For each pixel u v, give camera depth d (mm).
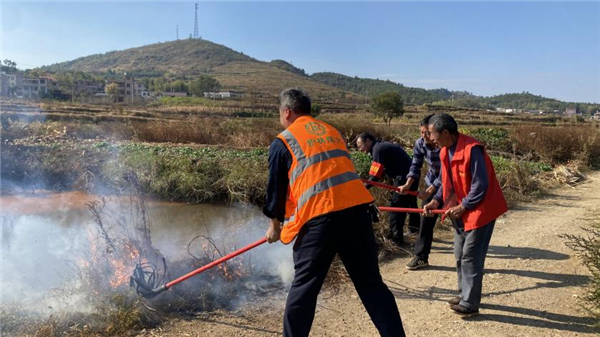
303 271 2869
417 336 3541
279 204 3008
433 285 4562
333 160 2898
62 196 9617
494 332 3525
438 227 6633
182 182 9703
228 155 12227
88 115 36688
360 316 3893
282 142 2947
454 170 3682
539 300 4070
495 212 3619
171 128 17688
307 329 2910
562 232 6258
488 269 4938
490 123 48719
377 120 38375
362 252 2891
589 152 13078
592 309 3742
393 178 5777
